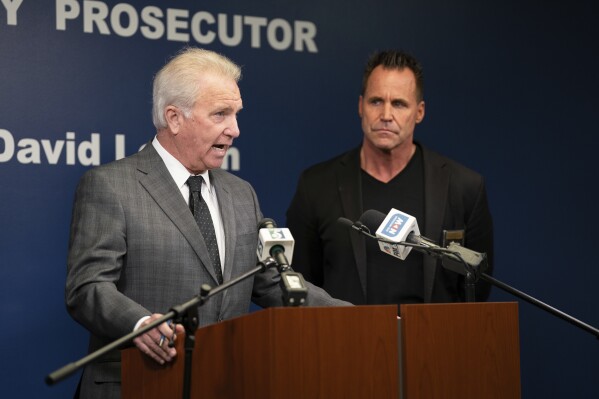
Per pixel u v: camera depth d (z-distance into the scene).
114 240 3.07
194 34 4.93
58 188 4.61
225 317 3.21
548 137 5.62
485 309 2.58
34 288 4.53
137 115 4.79
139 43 4.81
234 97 3.29
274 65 5.12
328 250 4.32
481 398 2.55
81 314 2.93
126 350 2.83
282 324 2.35
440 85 5.45
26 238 4.53
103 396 2.98
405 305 2.49
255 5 5.08
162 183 3.25
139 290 3.11
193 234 3.20
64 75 4.65
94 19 4.73
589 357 5.57
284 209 5.11
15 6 4.57
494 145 5.53
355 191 4.32
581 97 5.68
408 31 5.41
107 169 3.22
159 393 2.73
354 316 2.43
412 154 4.38
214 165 3.31
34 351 4.51
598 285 5.64
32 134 4.57
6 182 4.51
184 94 3.23
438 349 2.52
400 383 2.49
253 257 3.38
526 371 5.46
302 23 5.19
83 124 4.68
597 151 5.68
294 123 5.16
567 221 5.61
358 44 5.31
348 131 5.27
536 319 5.51
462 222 4.32
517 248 5.51
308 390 2.35
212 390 2.61
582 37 5.71
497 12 5.57
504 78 5.57
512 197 5.53
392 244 3.14
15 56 4.56
